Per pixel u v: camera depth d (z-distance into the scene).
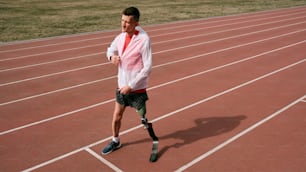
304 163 4.14
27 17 20.59
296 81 7.62
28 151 4.57
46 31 15.70
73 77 8.27
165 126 5.33
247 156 4.34
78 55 10.76
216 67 8.98
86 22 18.62
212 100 6.47
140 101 3.98
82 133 5.11
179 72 8.53
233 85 7.39
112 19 19.81
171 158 4.32
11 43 12.83
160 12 23.45
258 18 20.53
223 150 4.52
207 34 14.61
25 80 8.06
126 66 3.81
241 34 14.58
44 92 7.14
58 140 4.88
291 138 4.82
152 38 13.68
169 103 6.33
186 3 30.34
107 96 6.83
